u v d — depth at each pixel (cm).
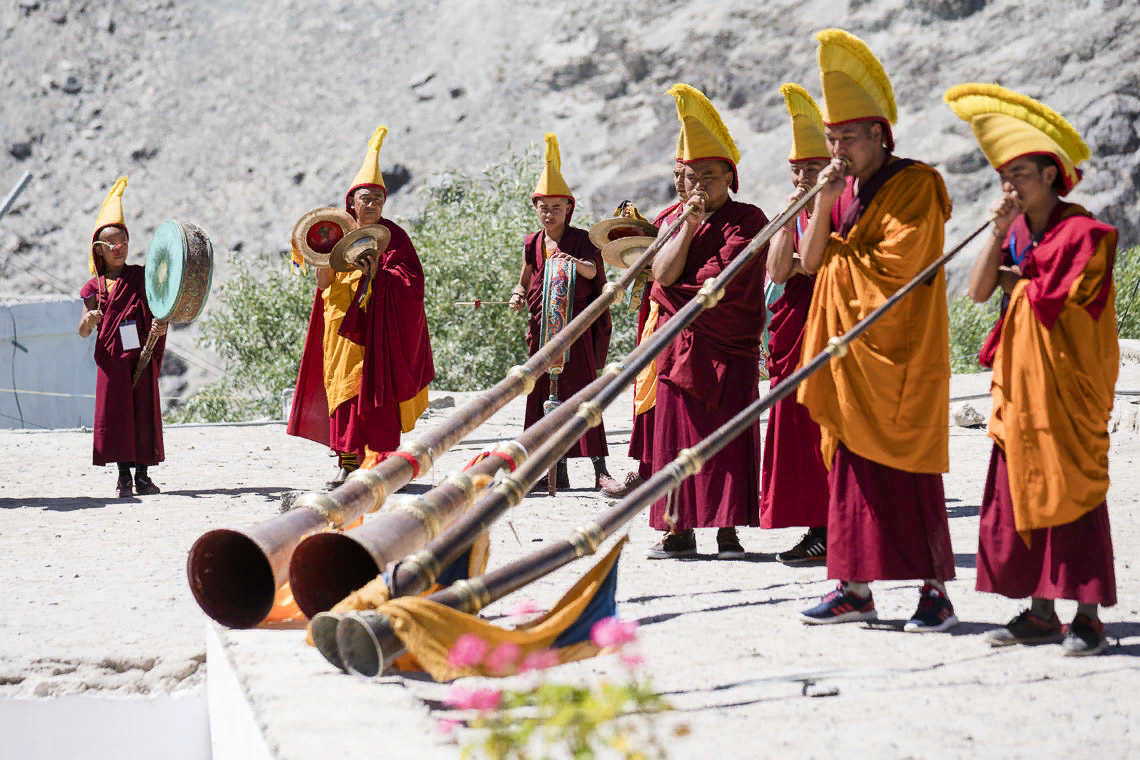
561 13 15175
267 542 1077
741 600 1434
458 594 1009
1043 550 1177
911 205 1293
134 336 2480
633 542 1867
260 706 910
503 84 14925
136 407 2516
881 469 1280
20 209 15150
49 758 1271
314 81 15712
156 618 1466
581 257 2558
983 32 13000
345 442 2389
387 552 1052
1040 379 1169
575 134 14275
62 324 5756
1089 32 12606
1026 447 1169
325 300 2445
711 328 1659
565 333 1381
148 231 14825
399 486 1202
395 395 2364
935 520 1278
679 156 1684
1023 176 1188
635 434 2291
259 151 15212
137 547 1927
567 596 1087
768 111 13512
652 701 858
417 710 908
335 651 1005
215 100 15850
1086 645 1155
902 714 980
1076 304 1168
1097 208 11625
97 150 15600
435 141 14688
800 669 1122
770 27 14088
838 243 1330
